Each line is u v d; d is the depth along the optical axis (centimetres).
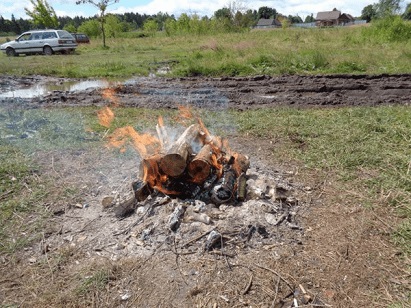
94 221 374
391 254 319
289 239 336
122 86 1105
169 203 366
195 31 3556
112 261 315
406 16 2991
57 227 368
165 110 809
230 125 680
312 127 641
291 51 1516
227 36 2758
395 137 571
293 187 436
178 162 378
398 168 471
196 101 903
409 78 1083
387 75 1125
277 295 278
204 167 383
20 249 337
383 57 1366
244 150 560
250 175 442
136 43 2753
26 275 306
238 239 328
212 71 1294
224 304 271
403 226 352
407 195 406
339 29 2750
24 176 468
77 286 291
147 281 293
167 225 341
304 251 323
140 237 339
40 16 3359
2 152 540
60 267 313
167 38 3070
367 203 396
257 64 1359
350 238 341
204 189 392
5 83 1258
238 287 284
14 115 752
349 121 658
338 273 299
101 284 290
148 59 1717
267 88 1038
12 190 435
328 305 270
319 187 439
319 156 520
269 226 345
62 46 2127
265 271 300
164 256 316
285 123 671
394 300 271
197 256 314
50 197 420
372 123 633
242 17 3725
